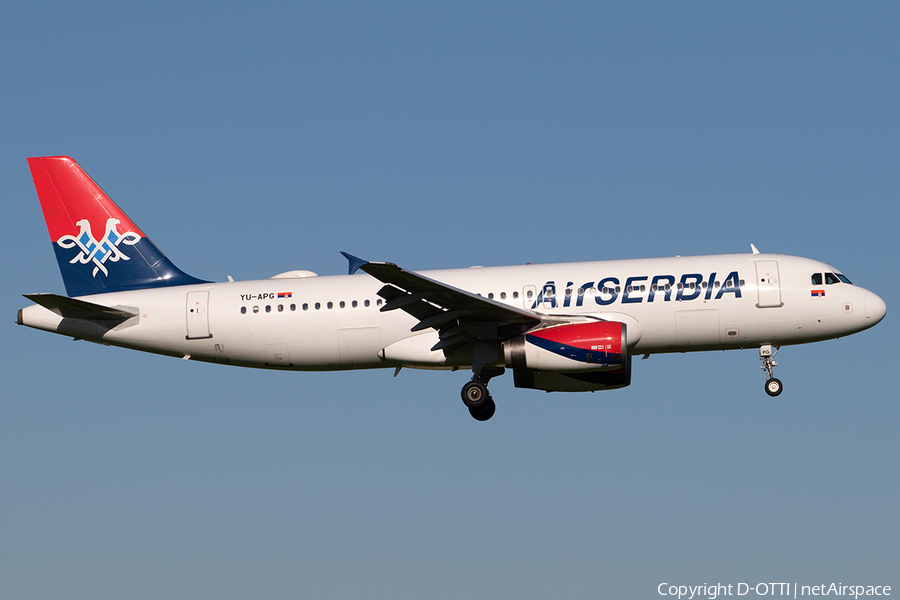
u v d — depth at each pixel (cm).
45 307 11031
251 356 11156
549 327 10306
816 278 10538
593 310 10550
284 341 11019
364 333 10906
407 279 9575
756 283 10494
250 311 11075
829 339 10712
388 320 10888
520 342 10275
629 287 10575
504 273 10881
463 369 11188
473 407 10869
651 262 10812
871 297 10506
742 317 10475
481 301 9931
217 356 11231
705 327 10500
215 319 11100
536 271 10862
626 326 10300
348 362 11081
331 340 10944
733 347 10725
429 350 10812
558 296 10625
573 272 10788
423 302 10175
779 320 10475
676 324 10494
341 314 10950
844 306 10431
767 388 10794
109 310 11044
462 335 10494
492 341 10538
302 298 11056
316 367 11181
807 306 10438
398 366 11138
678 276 10588
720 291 10488
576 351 10119
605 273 10719
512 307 10338
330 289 11075
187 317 11150
